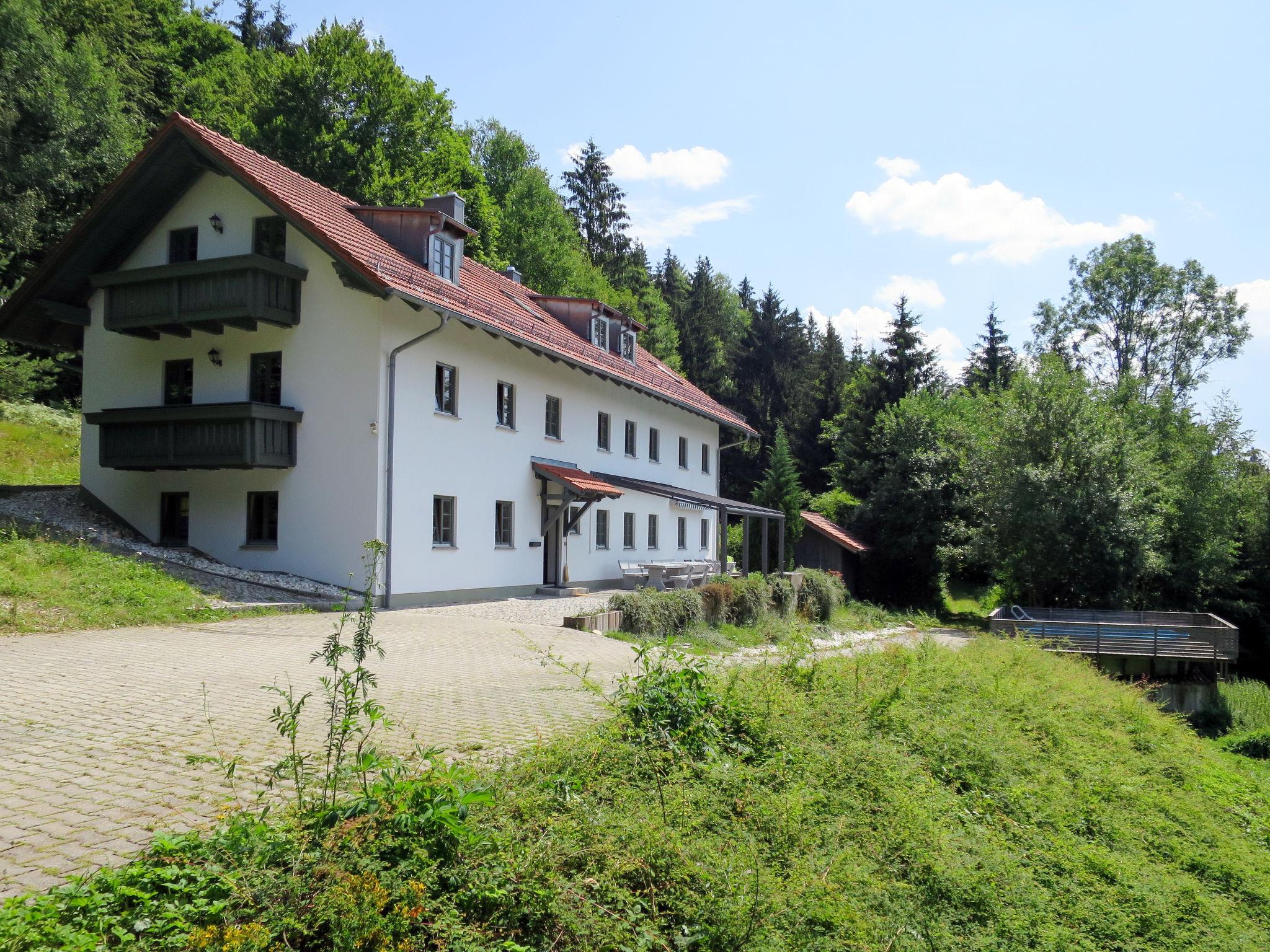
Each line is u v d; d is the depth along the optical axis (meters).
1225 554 30.66
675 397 29.61
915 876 5.19
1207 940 5.99
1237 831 8.88
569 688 8.16
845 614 27.92
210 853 4.07
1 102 26.41
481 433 19.95
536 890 3.92
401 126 34.12
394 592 17.05
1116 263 51.16
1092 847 6.70
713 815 5.07
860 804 5.79
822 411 54.50
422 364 17.94
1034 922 5.28
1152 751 10.81
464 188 39.12
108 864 4.15
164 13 41.31
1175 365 50.31
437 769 5.19
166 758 5.98
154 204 18.75
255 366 18.25
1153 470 30.36
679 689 6.91
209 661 9.86
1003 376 59.09
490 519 20.28
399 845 4.05
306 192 19.19
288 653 10.66
